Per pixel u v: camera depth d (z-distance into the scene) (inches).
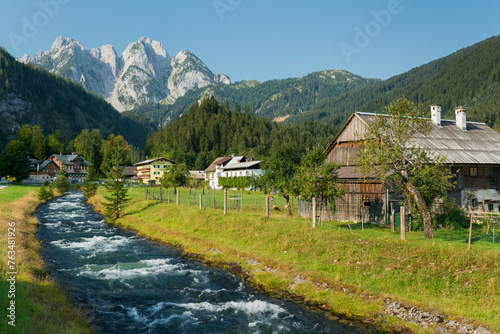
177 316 575.8
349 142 1477.6
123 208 1748.3
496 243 811.4
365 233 952.3
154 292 690.2
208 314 586.9
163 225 1349.7
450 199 1201.4
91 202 2496.3
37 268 729.6
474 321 497.0
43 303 529.7
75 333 450.6
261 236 976.9
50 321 465.7
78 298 625.0
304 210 1435.8
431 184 893.2
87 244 1133.1
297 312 598.5
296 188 1076.5
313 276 714.8
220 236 1079.0
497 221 1190.9
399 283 639.1
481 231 1026.7
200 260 937.5
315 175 1034.7
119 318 557.9
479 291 571.8
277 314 589.9
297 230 960.9
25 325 421.4
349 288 652.1
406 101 869.8
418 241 782.5
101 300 633.6
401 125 850.1
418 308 554.6
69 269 824.3
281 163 1438.2
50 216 1788.9
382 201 1181.1
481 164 1270.9
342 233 887.7
